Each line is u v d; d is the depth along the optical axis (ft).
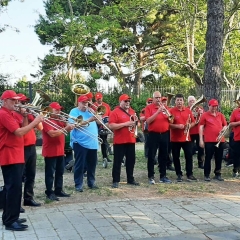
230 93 69.10
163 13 94.22
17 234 19.02
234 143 32.53
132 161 29.50
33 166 23.70
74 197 25.98
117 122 28.50
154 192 27.17
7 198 19.38
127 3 80.94
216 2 40.65
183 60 89.45
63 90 64.49
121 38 92.02
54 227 19.94
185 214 21.83
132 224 20.24
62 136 25.61
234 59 93.91
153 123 29.43
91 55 89.86
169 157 36.11
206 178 30.94
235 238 18.25
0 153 19.04
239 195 26.27
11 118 18.75
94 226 20.02
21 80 70.54
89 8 94.22
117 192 27.20
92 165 28.27
